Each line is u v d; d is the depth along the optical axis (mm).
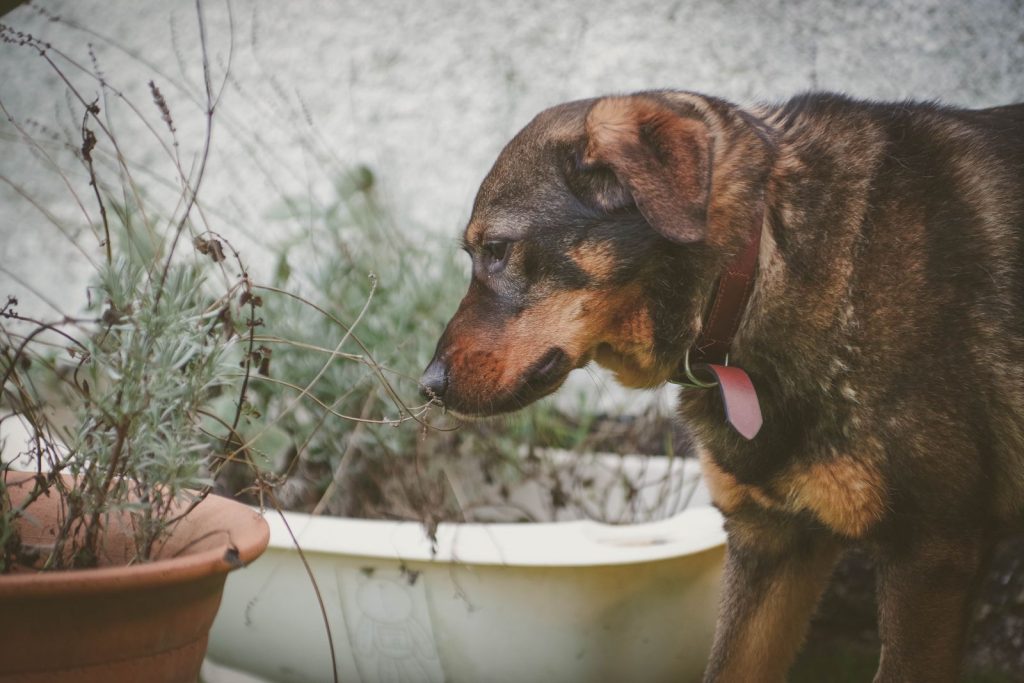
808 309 2283
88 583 1494
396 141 4527
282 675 2814
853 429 2254
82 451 1778
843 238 2297
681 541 2703
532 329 2391
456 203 4398
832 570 2678
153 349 1729
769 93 4176
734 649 2643
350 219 3680
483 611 2607
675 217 2031
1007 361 2244
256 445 2975
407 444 3250
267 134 4613
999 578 3199
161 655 1661
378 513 3209
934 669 2307
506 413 2414
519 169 2412
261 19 4684
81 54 4820
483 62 4477
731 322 2328
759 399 2354
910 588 2305
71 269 4621
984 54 3938
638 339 2430
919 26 4012
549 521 3361
